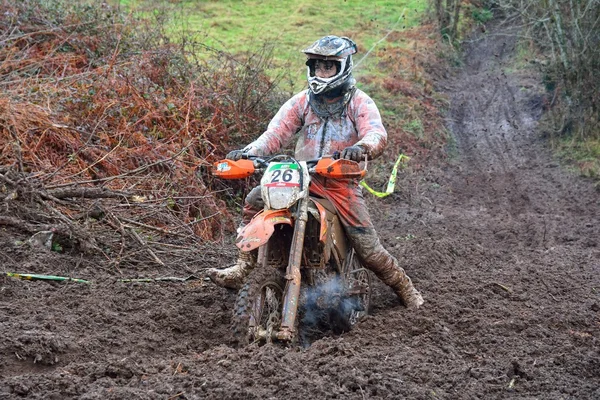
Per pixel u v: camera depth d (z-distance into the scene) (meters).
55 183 9.11
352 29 30.33
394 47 28.84
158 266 8.52
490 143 21.97
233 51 22.52
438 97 25.31
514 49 32.44
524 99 26.05
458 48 32.16
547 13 22.09
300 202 6.02
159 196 10.06
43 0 14.23
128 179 10.14
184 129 11.39
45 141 9.99
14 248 7.85
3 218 8.13
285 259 6.38
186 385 5.06
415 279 8.83
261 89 13.88
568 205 15.48
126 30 14.16
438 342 6.49
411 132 20.77
